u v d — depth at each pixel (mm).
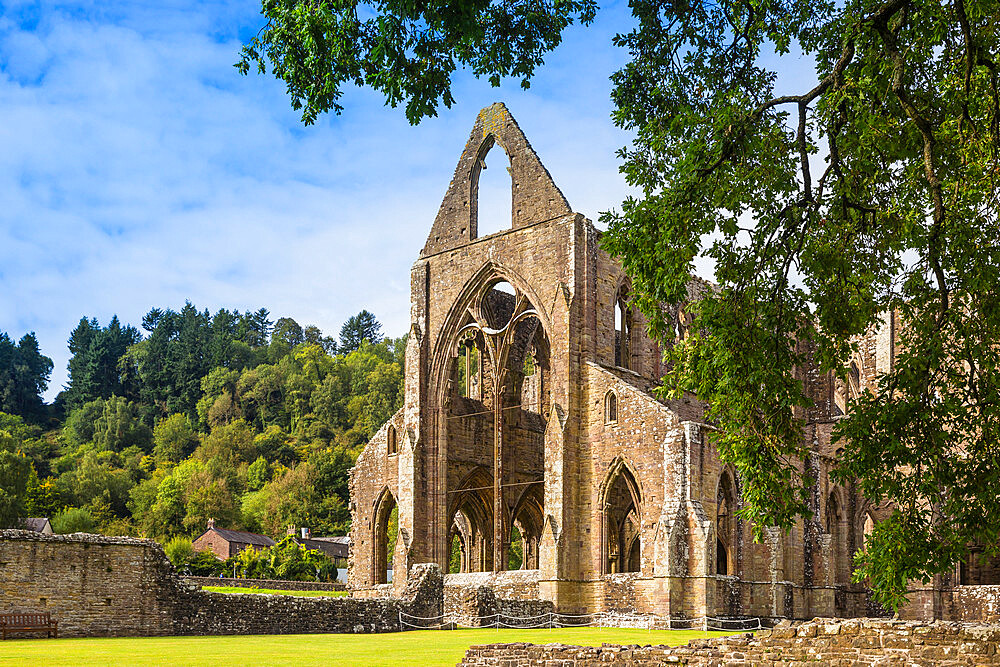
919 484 24891
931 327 25562
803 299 27453
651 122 28906
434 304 70312
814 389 73188
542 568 59719
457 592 52594
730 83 29391
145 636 39719
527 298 65625
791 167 27422
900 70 23906
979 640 21906
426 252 71500
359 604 47531
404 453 68688
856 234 27953
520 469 72500
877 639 23156
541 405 75125
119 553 40000
